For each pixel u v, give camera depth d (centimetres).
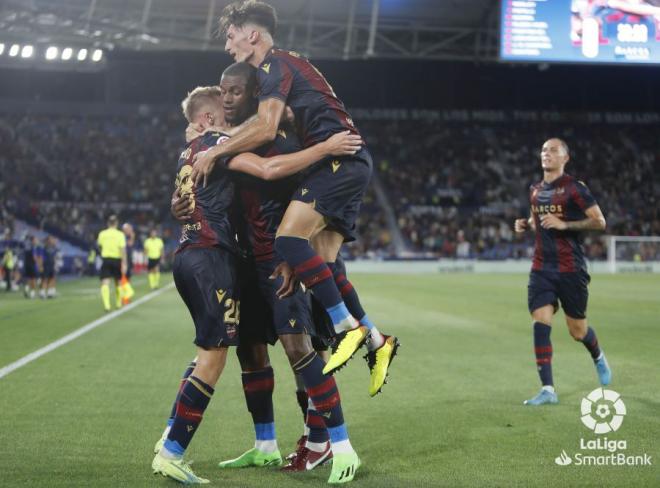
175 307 1594
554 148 646
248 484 392
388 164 4600
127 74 4584
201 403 404
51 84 4666
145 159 4306
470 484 381
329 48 3338
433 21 3434
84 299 1880
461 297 1891
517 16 2083
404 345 968
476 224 4216
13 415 551
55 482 388
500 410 571
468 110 4841
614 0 2070
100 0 3148
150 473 407
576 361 825
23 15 3047
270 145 423
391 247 4053
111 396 625
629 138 4825
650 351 906
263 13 438
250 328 440
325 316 457
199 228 418
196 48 3102
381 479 393
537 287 639
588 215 631
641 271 3772
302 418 550
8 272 2458
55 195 4009
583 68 4772
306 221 406
